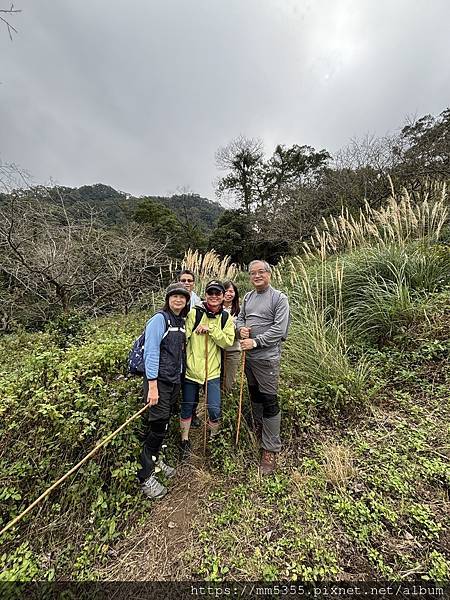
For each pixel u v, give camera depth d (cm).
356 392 320
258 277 285
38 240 935
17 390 280
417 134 1105
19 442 252
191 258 666
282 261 832
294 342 387
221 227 2283
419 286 450
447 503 211
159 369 251
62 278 927
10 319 874
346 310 450
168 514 238
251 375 290
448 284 444
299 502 229
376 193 1076
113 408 269
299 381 349
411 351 371
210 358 294
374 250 524
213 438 302
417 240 530
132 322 624
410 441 262
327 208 1232
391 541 193
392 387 337
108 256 1061
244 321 305
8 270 866
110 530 221
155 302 764
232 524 223
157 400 242
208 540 214
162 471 267
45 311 947
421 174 947
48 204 964
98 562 207
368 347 398
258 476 259
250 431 304
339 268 500
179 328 268
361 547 192
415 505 209
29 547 214
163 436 255
